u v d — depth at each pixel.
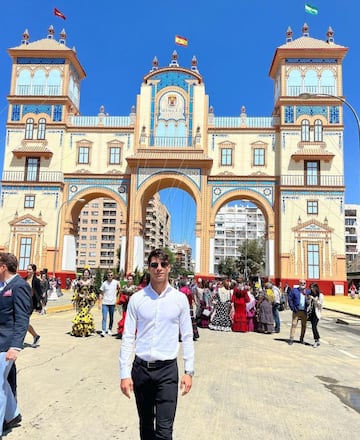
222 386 8.34
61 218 41.94
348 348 13.72
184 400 7.35
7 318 5.78
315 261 39.34
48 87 43.28
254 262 96.06
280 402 7.35
